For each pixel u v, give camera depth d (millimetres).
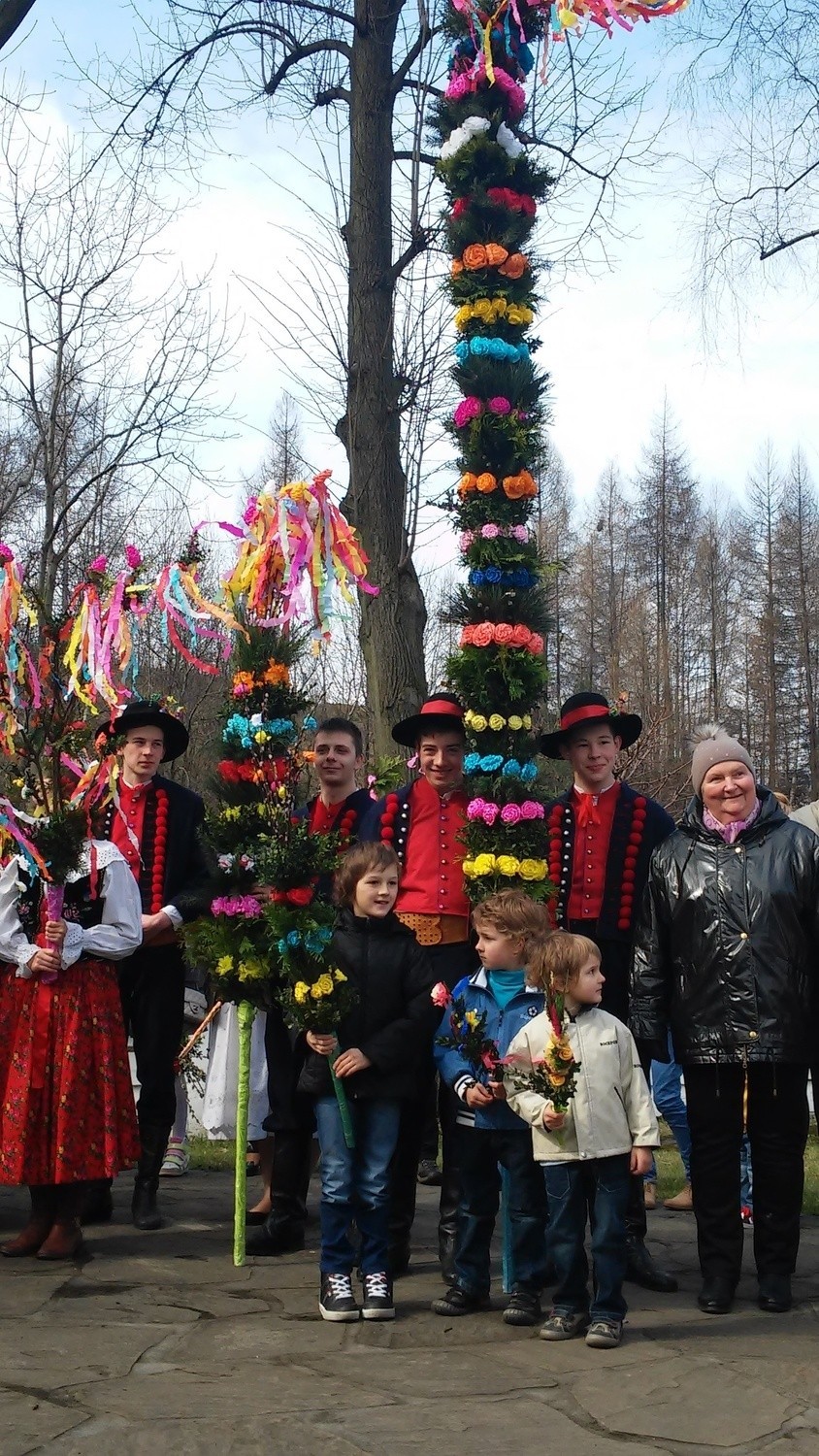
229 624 5508
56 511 12672
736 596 45375
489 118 5680
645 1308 4707
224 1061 6723
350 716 11875
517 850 5105
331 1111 4660
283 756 5512
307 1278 5012
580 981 4426
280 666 5465
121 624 5410
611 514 47562
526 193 5754
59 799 5293
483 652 5219
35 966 5172
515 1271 4531
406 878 5430
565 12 5641
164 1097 5910
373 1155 4629
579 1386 3736
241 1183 5199
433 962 5297
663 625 41594
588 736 5410
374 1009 4770
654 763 18266
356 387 9141
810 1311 4641
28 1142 5172
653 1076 6562
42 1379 3727
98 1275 4992
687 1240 5879
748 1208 6367
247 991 5207
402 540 9086
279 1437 3285
